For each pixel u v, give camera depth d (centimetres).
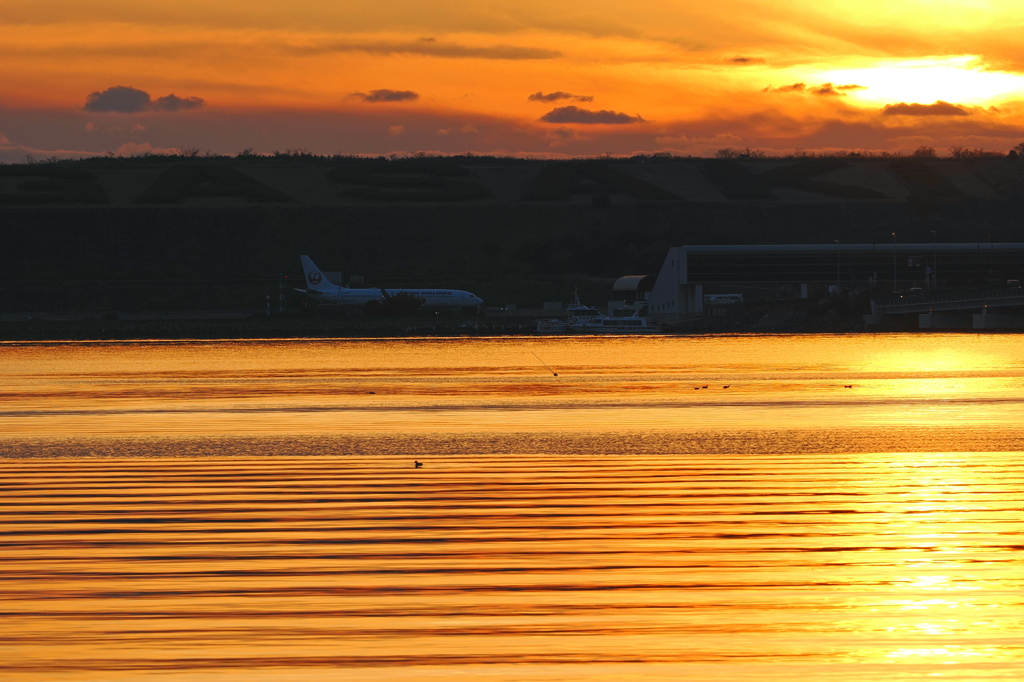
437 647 5856
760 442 13025
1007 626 6125
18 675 5491
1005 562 7300
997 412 16462
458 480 10412
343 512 8931
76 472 11112
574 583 6900
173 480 10544
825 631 6062
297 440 13662
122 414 17362
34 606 6488
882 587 6788
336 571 7175
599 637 5988
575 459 11750
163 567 7281
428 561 7400
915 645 5856
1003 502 9156
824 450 12312
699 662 5650
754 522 8444
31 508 9144
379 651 5800
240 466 11456
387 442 13350
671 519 8569
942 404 17800
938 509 8894
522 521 8556
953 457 11700
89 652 5788
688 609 6412
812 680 5431
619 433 14062
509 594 6694
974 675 5488
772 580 6931
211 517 8756
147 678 5472
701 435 13762
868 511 8825
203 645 5881
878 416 15962
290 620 6253
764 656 5722
